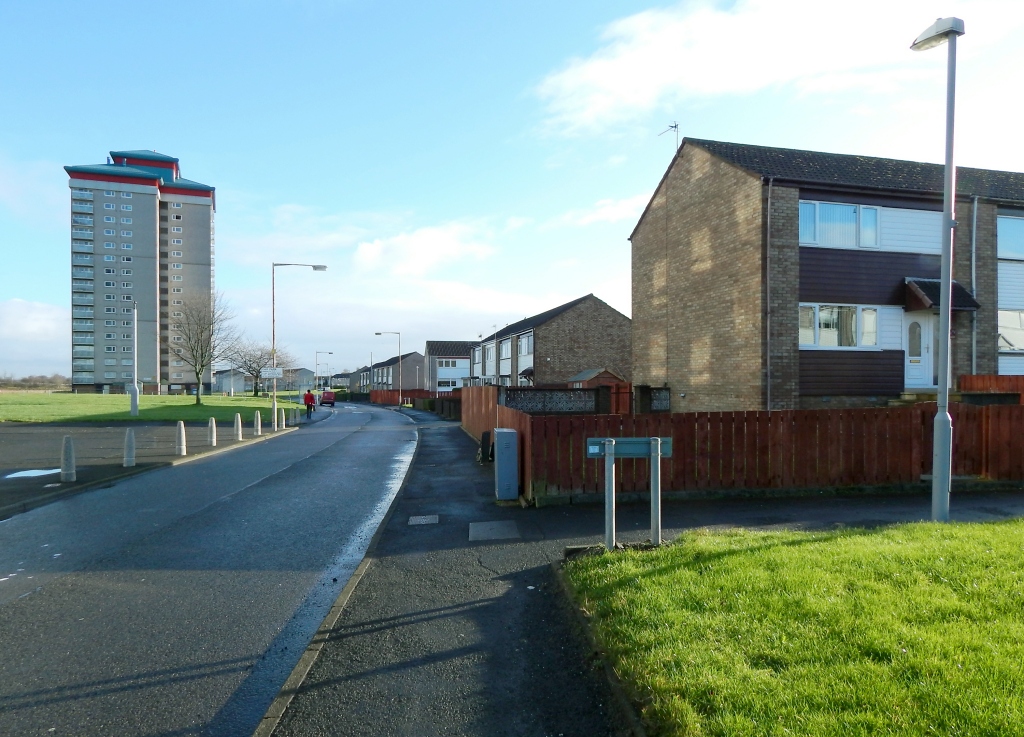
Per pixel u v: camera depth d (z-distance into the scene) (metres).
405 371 101.44
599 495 9.88
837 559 5.71
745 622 4.44
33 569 6.95
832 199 17.16
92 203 94.06
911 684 3.50
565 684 4.18
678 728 3.25
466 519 9.09
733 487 10.10
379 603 5.78
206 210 100.19
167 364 97.19
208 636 5.12
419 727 3.71
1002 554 5.74
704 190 19.45
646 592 5.09
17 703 4.05
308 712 3.89
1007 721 3.09
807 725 3.16
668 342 21.77
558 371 44.94
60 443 20.17
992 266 18.31
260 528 8.94
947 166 8.04
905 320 17.62
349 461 16.89
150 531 8.73
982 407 10.67
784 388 16.56
